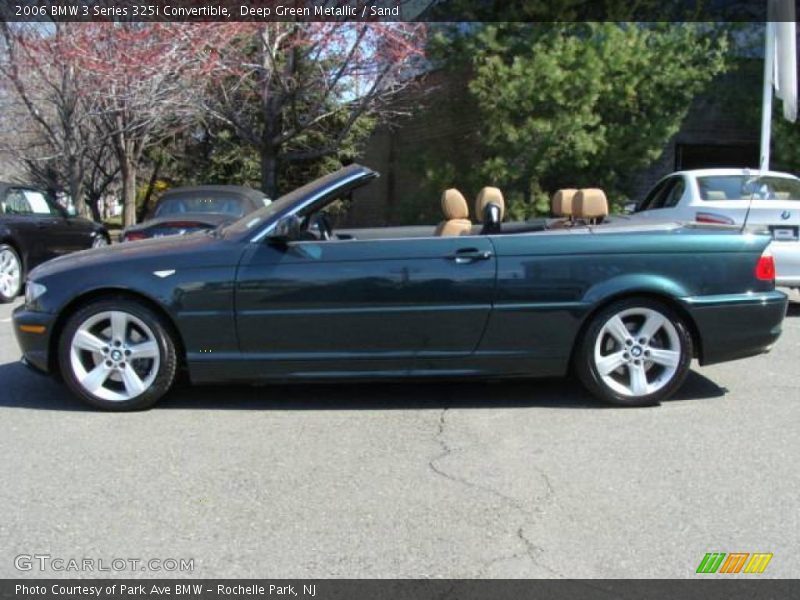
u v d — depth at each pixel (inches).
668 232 219.6
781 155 579.5
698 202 373.1
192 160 996.6
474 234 243.1
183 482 171.0
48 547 143.3
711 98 604.4
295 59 579.5
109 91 634.8
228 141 890.1
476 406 224.5
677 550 141.5
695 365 274.8
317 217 246.7
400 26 546.3
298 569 135.5
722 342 219.5
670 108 543.2
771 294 222.4
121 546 143.6
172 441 195.6
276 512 156.6
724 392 239.6
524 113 523.2
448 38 532.4
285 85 579.8
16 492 166.1
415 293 211.8
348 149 822.5
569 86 506.0
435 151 592.4
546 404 225.9
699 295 216.8
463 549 141.9
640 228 222.8
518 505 159.3
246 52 593.3
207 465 180.2
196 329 211.9
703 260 217.2
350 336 212.8
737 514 155.6
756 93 587.2
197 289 210.7
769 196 379.2
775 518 153.9
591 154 529.3
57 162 848.9
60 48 575.2
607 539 145.5
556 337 215.6
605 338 218.8
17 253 430.6
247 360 213.3
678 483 170.1
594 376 218.5
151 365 216.7
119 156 807.7
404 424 208.7
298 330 212.4
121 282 211.0
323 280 211.0
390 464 180.7
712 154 660.7
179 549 142.3
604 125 537.3
